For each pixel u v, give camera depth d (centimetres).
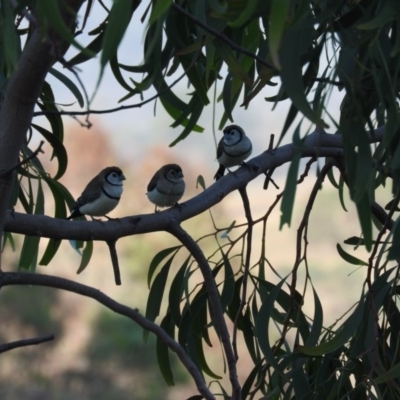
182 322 795
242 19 463
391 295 706
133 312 526
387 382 682
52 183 831
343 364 753
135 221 638
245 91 803
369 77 604
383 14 504
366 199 502
